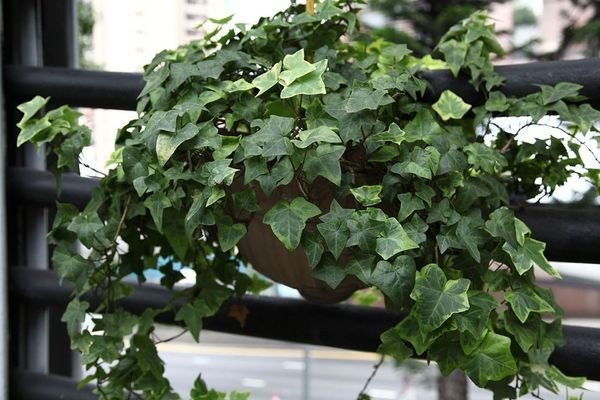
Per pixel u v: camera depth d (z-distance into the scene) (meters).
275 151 0.62
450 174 0.68
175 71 0.71
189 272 0.92
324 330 0.92
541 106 0.74
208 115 0.71
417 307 0.62
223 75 0.76
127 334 0.80
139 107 0.76
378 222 0.63
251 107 0.71
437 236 0.66
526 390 0.70
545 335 0.71
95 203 0.78
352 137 0.65
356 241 0.63
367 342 0.90
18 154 1.14
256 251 0.77
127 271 0.82
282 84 0.66
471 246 0.65
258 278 0.94
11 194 1.07
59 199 1.03
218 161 0.65
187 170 0.70
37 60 1.20
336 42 0.86
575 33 1.85
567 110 0.73
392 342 0.67
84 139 0.78
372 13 1.91
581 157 0.77
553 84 0.79
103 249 0.79
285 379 5.44
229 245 0.69
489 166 0.70
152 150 0.67
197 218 0.67
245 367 5.65
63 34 1.20
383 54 0.80
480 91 0.82
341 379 5.39
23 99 1.06
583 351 0.79
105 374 0.81
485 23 0.82
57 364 1.24
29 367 1.18
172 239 0.75
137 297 1.01
